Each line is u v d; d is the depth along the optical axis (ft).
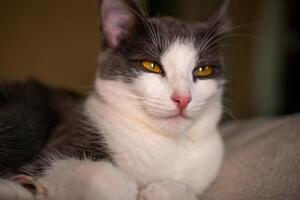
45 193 0.79
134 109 0.93
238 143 1.15
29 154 0.96
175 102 0.90
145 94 0.92
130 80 0.95
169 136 0.94
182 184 0.88
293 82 2.31
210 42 1.01
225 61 1.14
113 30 1.02
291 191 0.83
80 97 1.24
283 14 2.28
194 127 0.97
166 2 1.95
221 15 1.07
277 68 2.30
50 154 0.90
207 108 0.98
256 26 2.19
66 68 1.49
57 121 1.10
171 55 0.94
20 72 1.45
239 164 1.01
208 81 0.98
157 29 0.99
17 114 0.99
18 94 1.13
